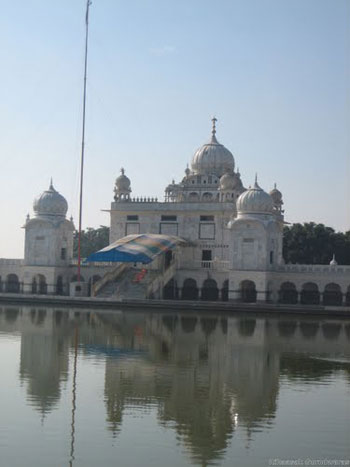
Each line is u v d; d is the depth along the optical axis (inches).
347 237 5280.5
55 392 1430.9
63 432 1158.3
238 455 1063.0
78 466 1006.4
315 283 3690.9
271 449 1092.5
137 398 1392.7
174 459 1041.5
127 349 1999.3
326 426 1216.2
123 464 1016.9
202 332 2422.5
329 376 1651.1
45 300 3459.6
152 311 3166.8
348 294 3599.9
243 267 3668.8
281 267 3722.9
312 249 5152.6
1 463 1012.5
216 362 1813.5
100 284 3649.1
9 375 1592.0
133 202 4252.0
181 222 4163.4
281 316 3048.7
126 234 4284.0
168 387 1497.3
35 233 4042.8
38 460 1027.3
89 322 2655.0
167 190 4527.6
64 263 4121.6
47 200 4065.0
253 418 1261.1
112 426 1195.9
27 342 2097.7
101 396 1402.6
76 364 1745.8
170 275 3836.1
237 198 4153.5
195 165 4581.7
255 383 1557.6
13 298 3506.4
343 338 2336.4
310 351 2031.3
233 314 3093.0
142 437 1139.3
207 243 4101.9
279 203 4419.3
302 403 1376.7
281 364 1803.6
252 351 2011.6
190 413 1286.9
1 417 1239.5
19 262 4141.2
